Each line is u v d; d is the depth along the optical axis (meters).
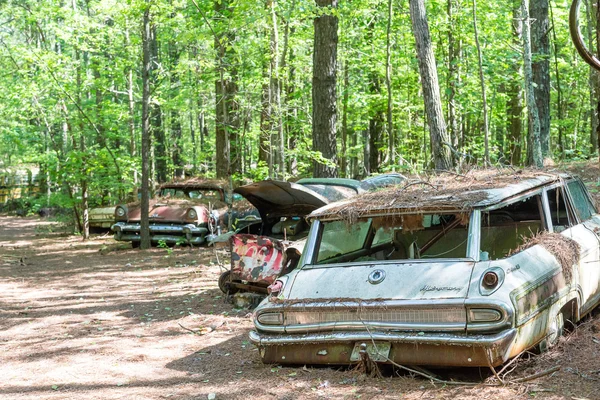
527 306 4.75
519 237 5.91
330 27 13.77
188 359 6.07
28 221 32.41
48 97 21.44
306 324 5.21
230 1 14.72
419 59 11.78
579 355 5.03
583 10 21.48
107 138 21.95
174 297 9.46
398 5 20.00
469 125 24.42
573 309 5.63
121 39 21.20
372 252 6.09
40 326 8.00
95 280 11.69
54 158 21.66
